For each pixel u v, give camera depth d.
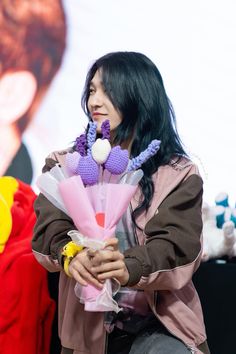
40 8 6.37
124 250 3.40
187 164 3.52
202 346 3.40
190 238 3.28
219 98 6.33
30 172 6.30
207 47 6.36
